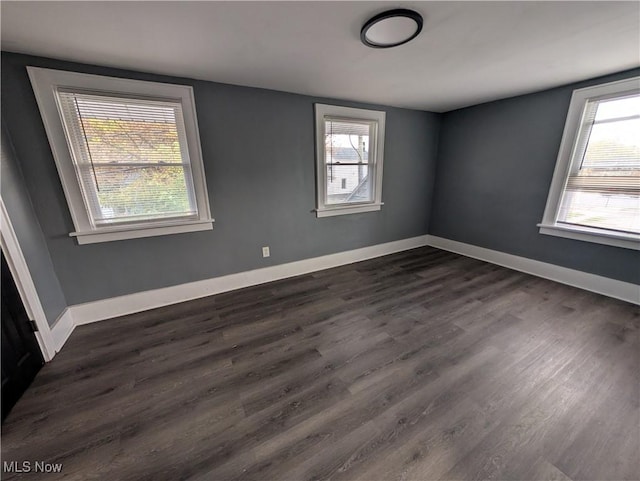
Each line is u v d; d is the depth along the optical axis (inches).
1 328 58.4
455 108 146.8
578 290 109.1
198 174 98.5
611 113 96.6
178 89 89.4
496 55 77.9
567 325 84.9
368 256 154.4
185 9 53.0
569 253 113.3
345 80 97.1
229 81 95.6
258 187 112.7
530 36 67.2
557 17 58.9
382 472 44.7
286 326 88.0
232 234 111.1
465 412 55.4
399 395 60.1
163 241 98.3
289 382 64.6
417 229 173.0
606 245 102.3
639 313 90.6
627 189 95.7
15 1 48.4
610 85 94.2
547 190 117.4
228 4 51.7
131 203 91.0
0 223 62.1
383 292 111.3
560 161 111.3
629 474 43.6
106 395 61.5
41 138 75.9
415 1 52.7
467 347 75.8
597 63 84.6
